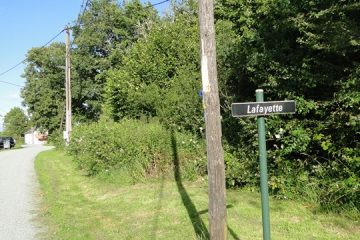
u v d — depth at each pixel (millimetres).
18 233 8133
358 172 8094
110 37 44000
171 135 12891
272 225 7609
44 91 53375
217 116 5668
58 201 11109
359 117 7891
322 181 8883
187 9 23141
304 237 6883
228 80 12117
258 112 4879
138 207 9641
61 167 19875
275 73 9719
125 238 7383
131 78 19109
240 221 7910
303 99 9094
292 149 9250
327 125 8727
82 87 44906
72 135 21531
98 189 12461
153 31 19578
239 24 12562
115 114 20141
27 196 12367
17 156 31438
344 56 8555
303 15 8938
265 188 4902
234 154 10930
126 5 40250
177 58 18016
